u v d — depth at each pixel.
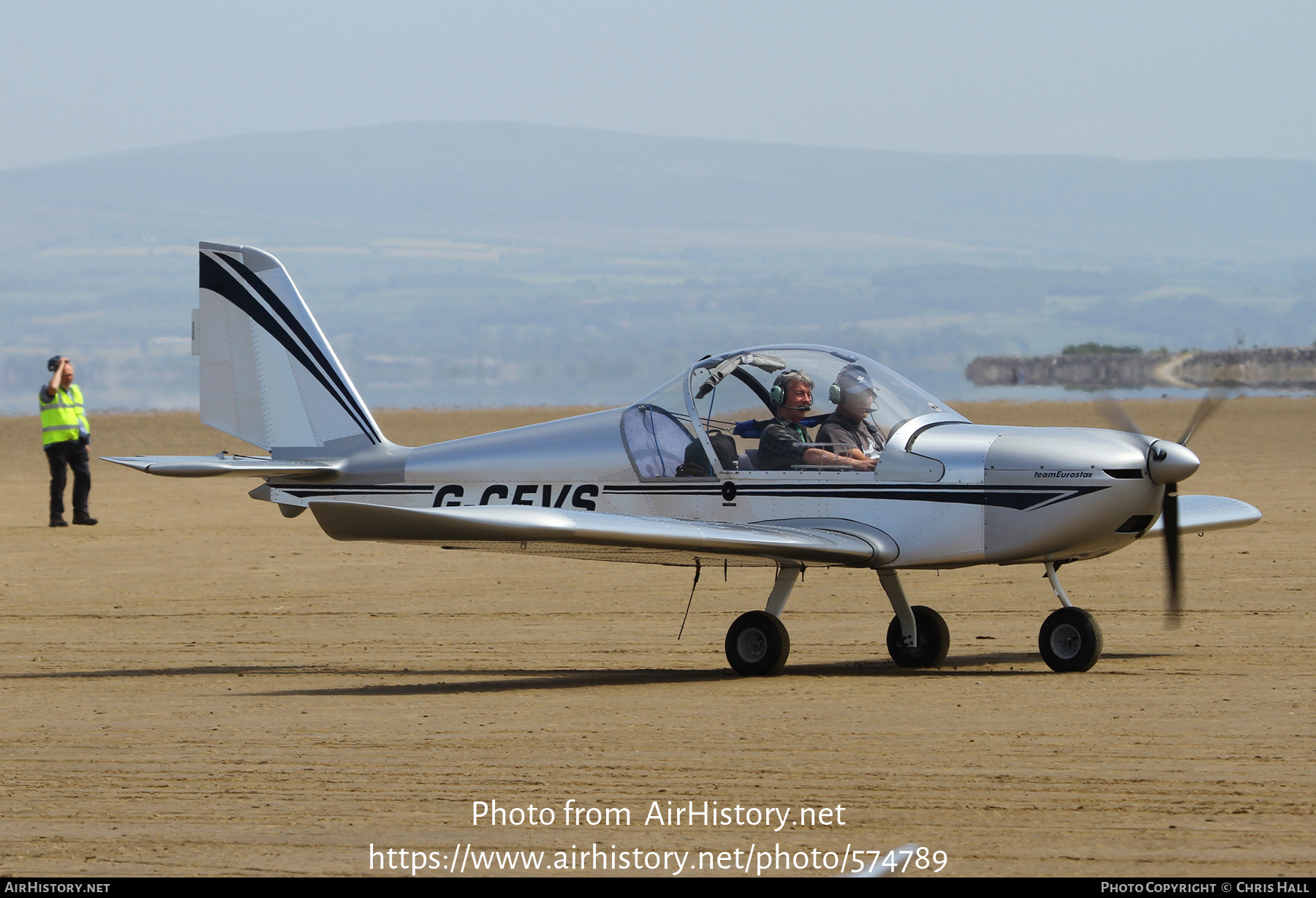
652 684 32.72
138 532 71.88
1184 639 37.53
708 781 23.12
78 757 25.95
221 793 23.16
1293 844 19.33
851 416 34.03
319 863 19.56
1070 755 24.31
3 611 47.25
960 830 20.25
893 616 42.97
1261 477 88.94
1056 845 19.50
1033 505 31.91
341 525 30.67
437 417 164.25
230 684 34.00
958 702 29.30
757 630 33.62
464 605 47.31
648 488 35.66
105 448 131.25
